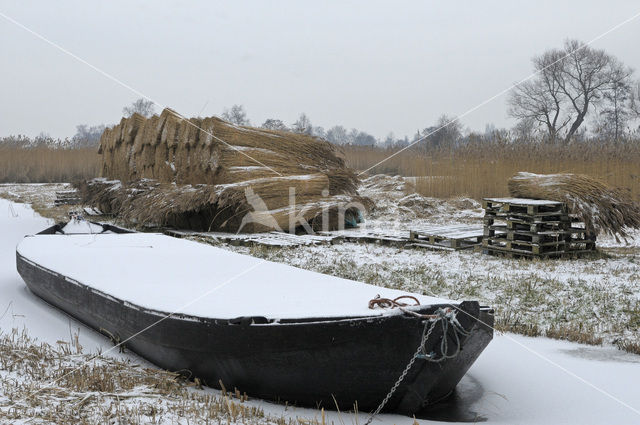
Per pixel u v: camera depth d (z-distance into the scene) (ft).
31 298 33.27
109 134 80.07
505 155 79.66
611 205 45.88
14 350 22.94
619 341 26.35
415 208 74.08
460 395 20.77
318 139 60.49
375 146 123.65
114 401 18.70
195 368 21.21
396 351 17.92
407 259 44.68
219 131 55.93
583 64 164.96
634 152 75.10
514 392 21.01
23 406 17.78
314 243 50.14
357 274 38.32
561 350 25.57
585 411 19.30
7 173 137.90
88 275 28.14
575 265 42.57
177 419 17.28
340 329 18.02
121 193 65.05
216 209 56.24
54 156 140.46
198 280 26.48
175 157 62.75
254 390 20.21
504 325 28.40
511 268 40.98
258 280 25.75
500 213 47.29
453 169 81.20
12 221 68.85
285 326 18.56
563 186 46.29
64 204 88.48
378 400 19.01
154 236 39.86
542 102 167.63
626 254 48.57
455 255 46.85
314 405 19.65
